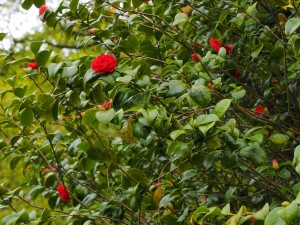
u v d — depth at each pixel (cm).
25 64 375
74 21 354
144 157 358
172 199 306
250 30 358
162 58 366
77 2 338
